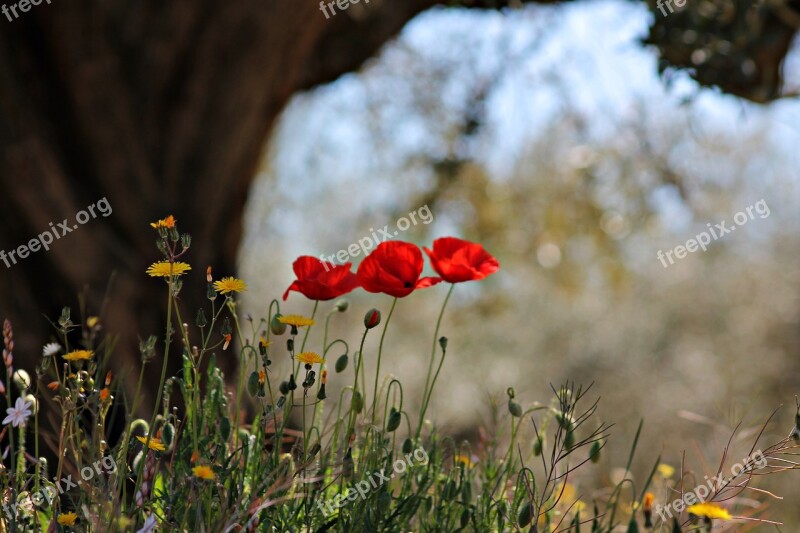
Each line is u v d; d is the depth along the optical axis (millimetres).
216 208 4301
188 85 4094
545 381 13398
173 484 1513
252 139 4402
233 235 4496
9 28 3688
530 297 13586
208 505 1445
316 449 1529
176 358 3752
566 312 13625
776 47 4414
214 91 4164
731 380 12250
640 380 12914
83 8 3754
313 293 1594
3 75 3637
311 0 4203
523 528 1610
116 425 2576
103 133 3904
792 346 12445
